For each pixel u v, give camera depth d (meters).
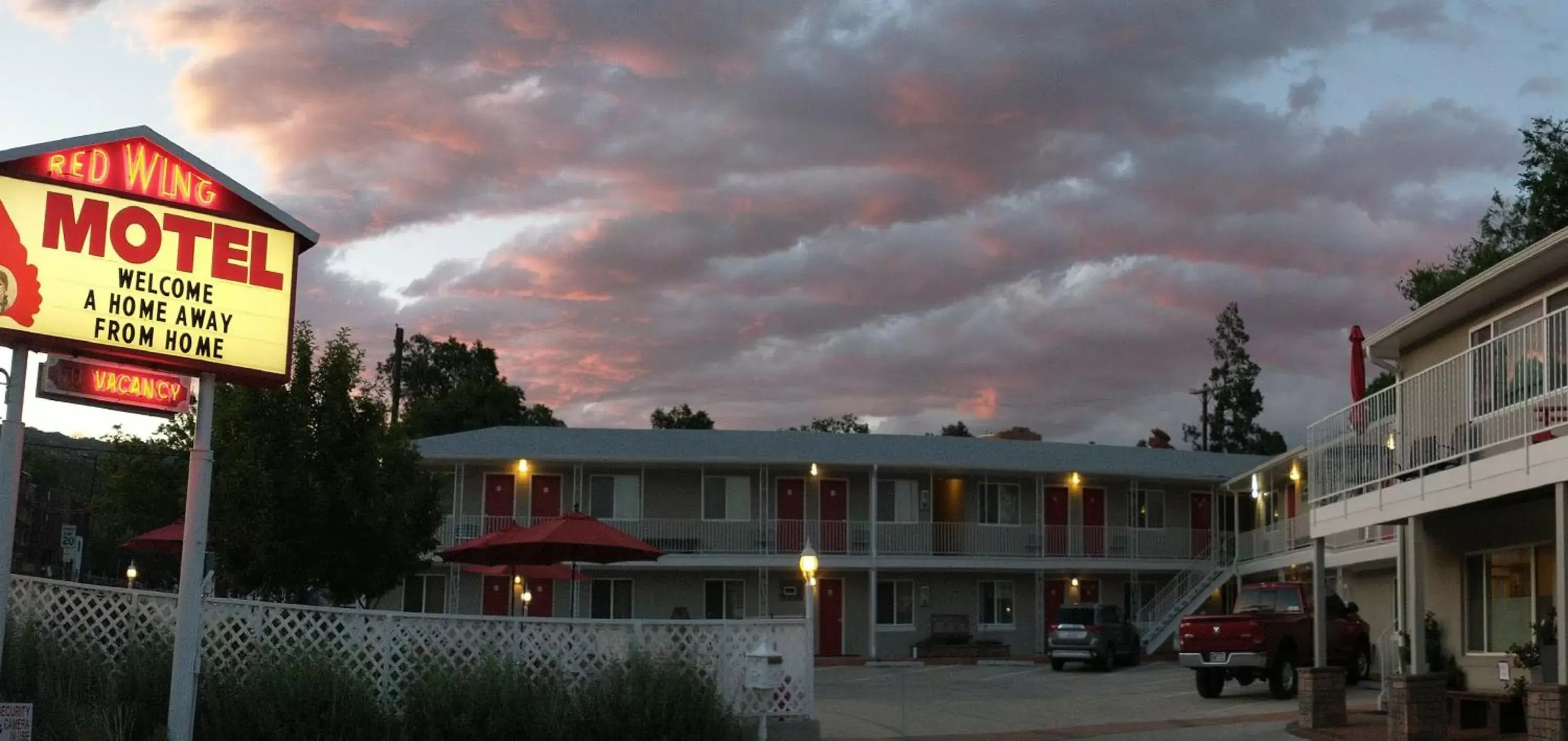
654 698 16.12
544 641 16.92
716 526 43.69
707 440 46.25
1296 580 43.44
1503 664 19.83
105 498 35.69
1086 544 47.06
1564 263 19.03
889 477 46.47
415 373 78.56
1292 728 20.67
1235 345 88.12
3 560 13.88
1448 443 19.56
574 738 15.88
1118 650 38.88
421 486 26.08
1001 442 49.69
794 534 44.16
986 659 43.47
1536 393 17.89
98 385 14.43
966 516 46.97
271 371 15.52
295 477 22.66
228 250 15.41
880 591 45.56
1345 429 22.78
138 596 16.06
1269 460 45.88
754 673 17.31
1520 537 20.77
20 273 14.15
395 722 15.59
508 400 72.81
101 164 14.77
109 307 14.58
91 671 15.28
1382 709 22.94
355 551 23.28
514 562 25.23
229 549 22.84
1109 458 49.12
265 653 15.90
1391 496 20.41
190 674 14.73
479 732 15.56
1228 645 26.58
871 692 29.58
